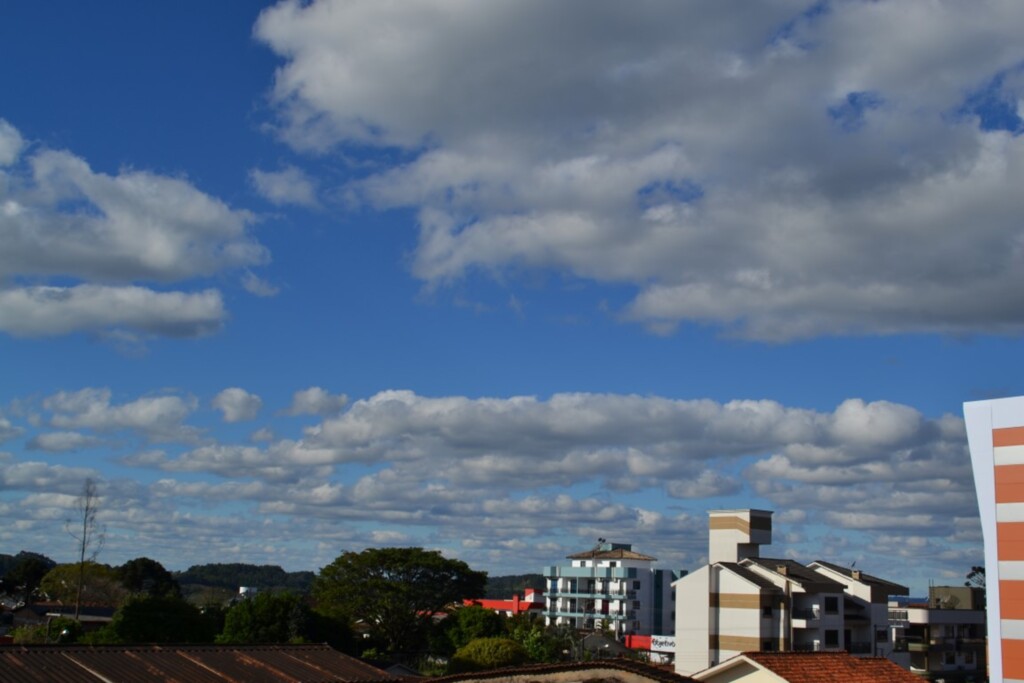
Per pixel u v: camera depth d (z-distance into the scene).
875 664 31.62
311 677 35.81
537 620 109.00
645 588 146.75
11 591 138.00
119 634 74.12
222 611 96.19
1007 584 39.94
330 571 109.12
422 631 109.25
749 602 87.25
